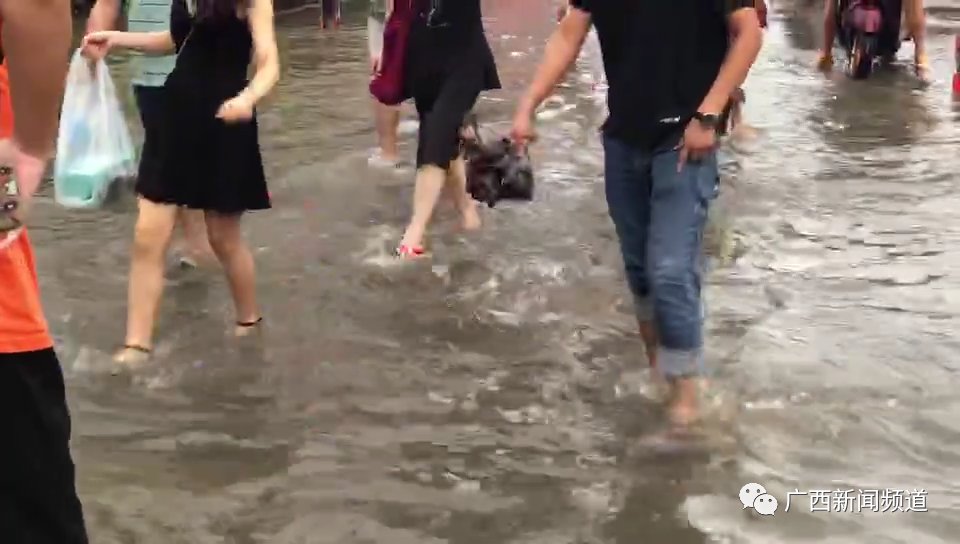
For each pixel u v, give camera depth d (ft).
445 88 20.77
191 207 16.48
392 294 19.27
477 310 18.49
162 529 12.15
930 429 14.11
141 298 16.62
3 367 8.13
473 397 15.39
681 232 13.73
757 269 19.94
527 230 22.70
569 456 13.71
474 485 13.07
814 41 48.83
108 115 18.44
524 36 55.52
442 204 24.58
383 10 26.25
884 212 23.20
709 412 14.62
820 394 15.08
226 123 16.14
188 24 16.16
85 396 15.40
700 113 13.16
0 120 8.18
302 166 27.53
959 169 26.50
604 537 11.92
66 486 8.54
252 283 17.52
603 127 14.38
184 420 14.75
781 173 26.27
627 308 18.52
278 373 16.17
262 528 12.17
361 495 12.86
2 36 7.73
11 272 8.20
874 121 31.96
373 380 15.94
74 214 23.41
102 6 18.35
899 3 38.93
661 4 13.38
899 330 17.15
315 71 41.32
